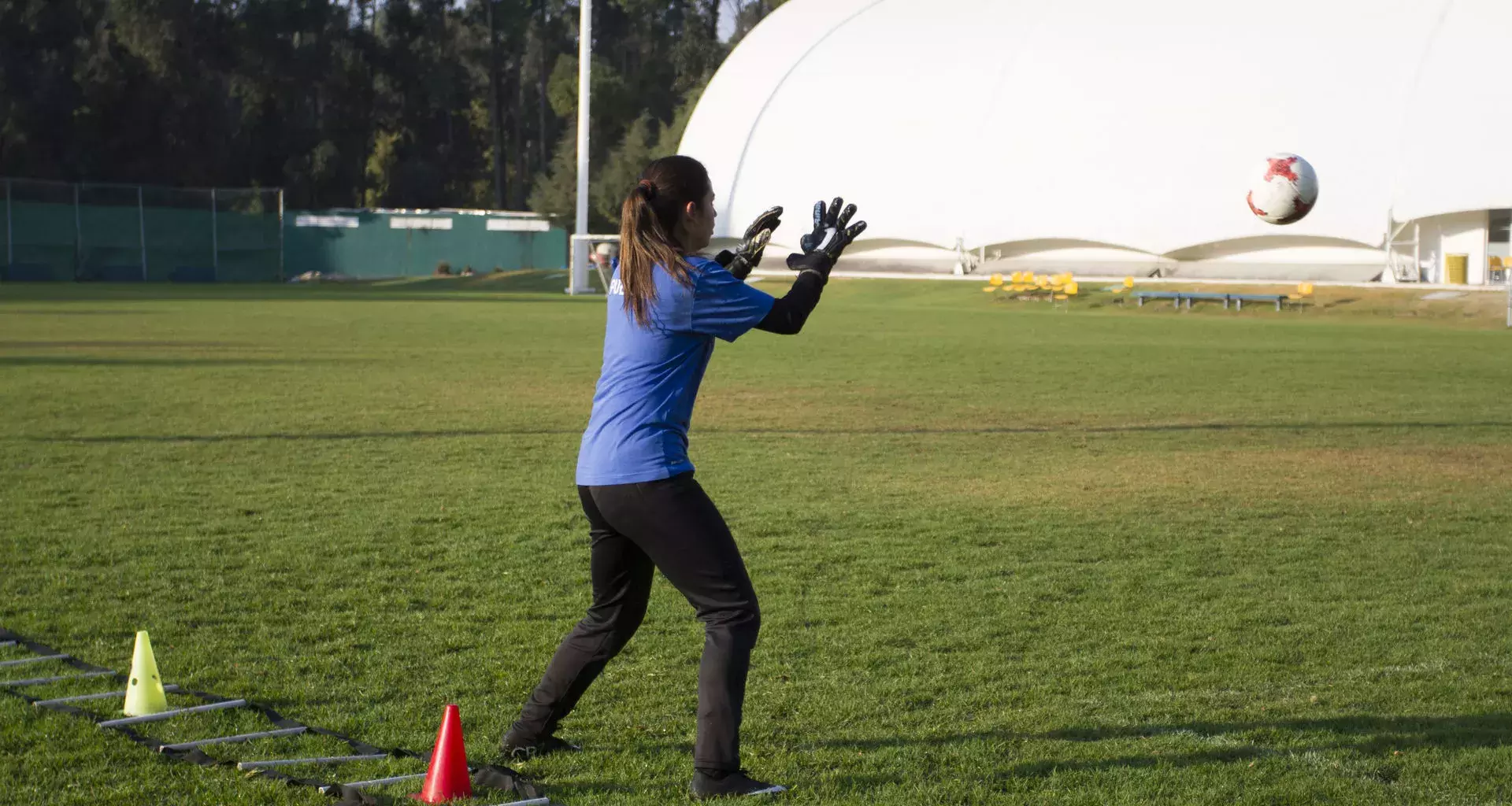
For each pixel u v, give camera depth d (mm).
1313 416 15203
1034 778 4285
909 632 6102
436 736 4688
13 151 76250
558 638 5957
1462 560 7785
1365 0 55844
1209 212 55500
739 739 4125
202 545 7922
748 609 4047
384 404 15664
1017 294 49625
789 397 17156
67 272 65688
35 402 15305
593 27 98062
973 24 64812
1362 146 53031
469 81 98000
